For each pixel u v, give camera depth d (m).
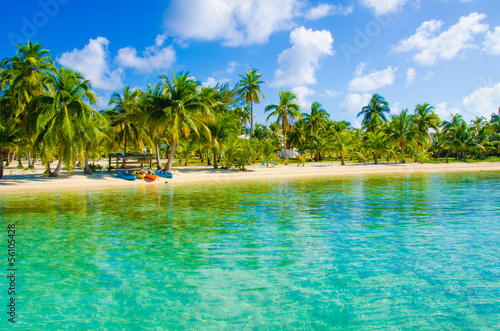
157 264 7.32
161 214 12.98
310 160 59.97
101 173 31.19
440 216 12.11
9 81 31.19
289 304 5.46
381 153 47.94
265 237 9.41
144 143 37.53
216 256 7.81
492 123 70.00
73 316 5.16
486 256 7.59
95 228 10.66
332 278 6.45
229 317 5.06
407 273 6.65
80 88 24.94
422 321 4.90
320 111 61.62
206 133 31.31
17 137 25.53
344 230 10.14
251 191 20.36
